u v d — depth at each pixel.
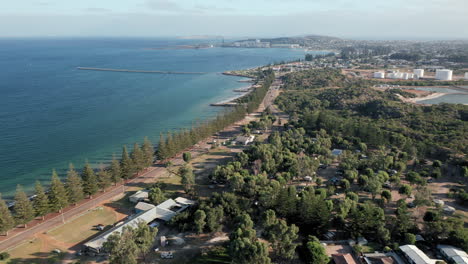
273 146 167.50
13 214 113.69
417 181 130.12
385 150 172.38
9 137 198.00
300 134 197.38
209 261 87.00
